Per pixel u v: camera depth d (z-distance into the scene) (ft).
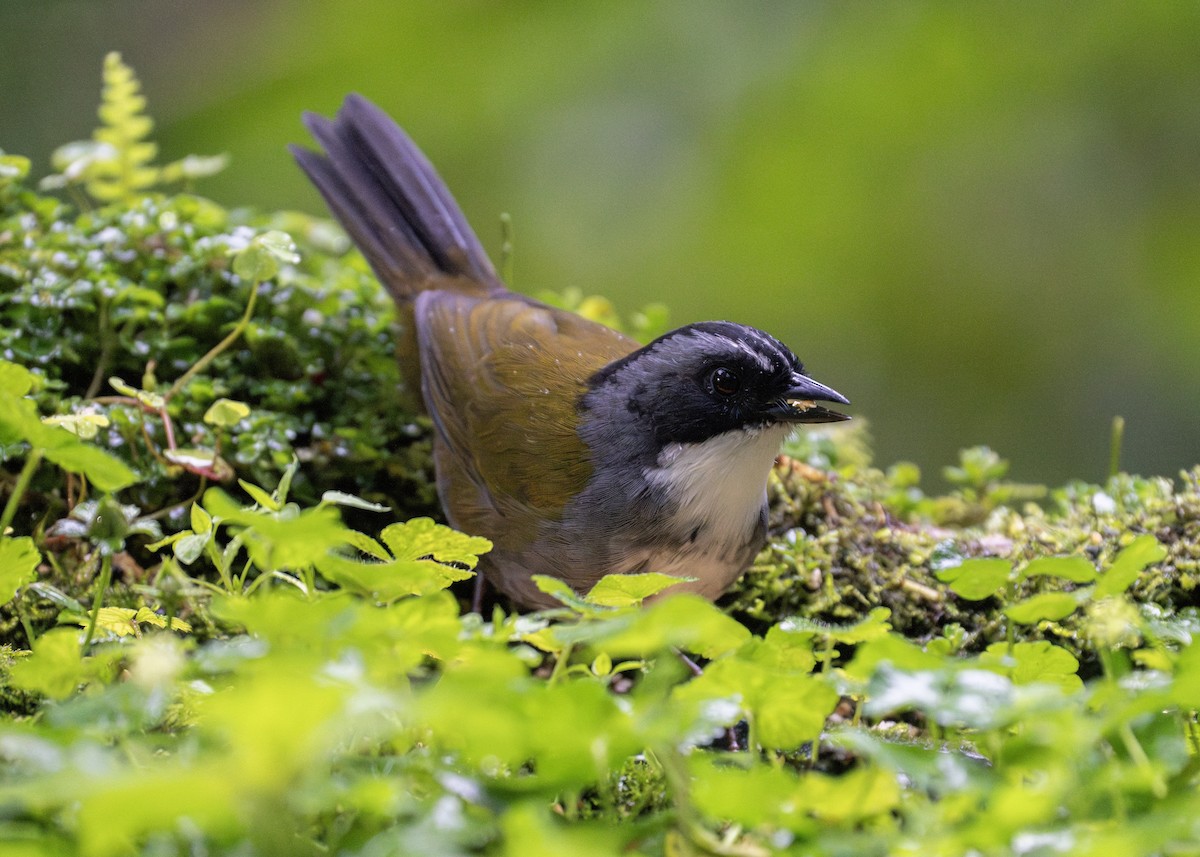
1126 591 28.68
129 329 31.32
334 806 15.83
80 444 17.43
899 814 18.44
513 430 29.14
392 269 34.81
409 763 16.05
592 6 55.88
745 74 54.70
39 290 30.71
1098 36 54.24
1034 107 54.95
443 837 13.91
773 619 29.40
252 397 32.19
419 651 16.85
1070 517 31.60
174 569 21.71
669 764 15.75
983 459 35.63
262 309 33.01
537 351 30.50
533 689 14.79
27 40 56.65
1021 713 15.29
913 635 29.22
